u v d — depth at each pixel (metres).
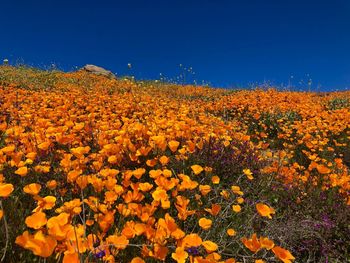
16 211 3.28
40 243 1.61
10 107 8.75
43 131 5.45
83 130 6.71
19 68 22.33
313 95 22.33
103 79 22.09
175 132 6.54
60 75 21.11
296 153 9.20
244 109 14.99
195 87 23.31
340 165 7.07
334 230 4.71
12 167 4.29
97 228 2.93
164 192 2.85
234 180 5.70
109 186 3.08
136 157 4.64
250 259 3.65
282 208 5.19
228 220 4.38
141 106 11.45
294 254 4.25
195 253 3.09
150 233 2.52
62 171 4.30
